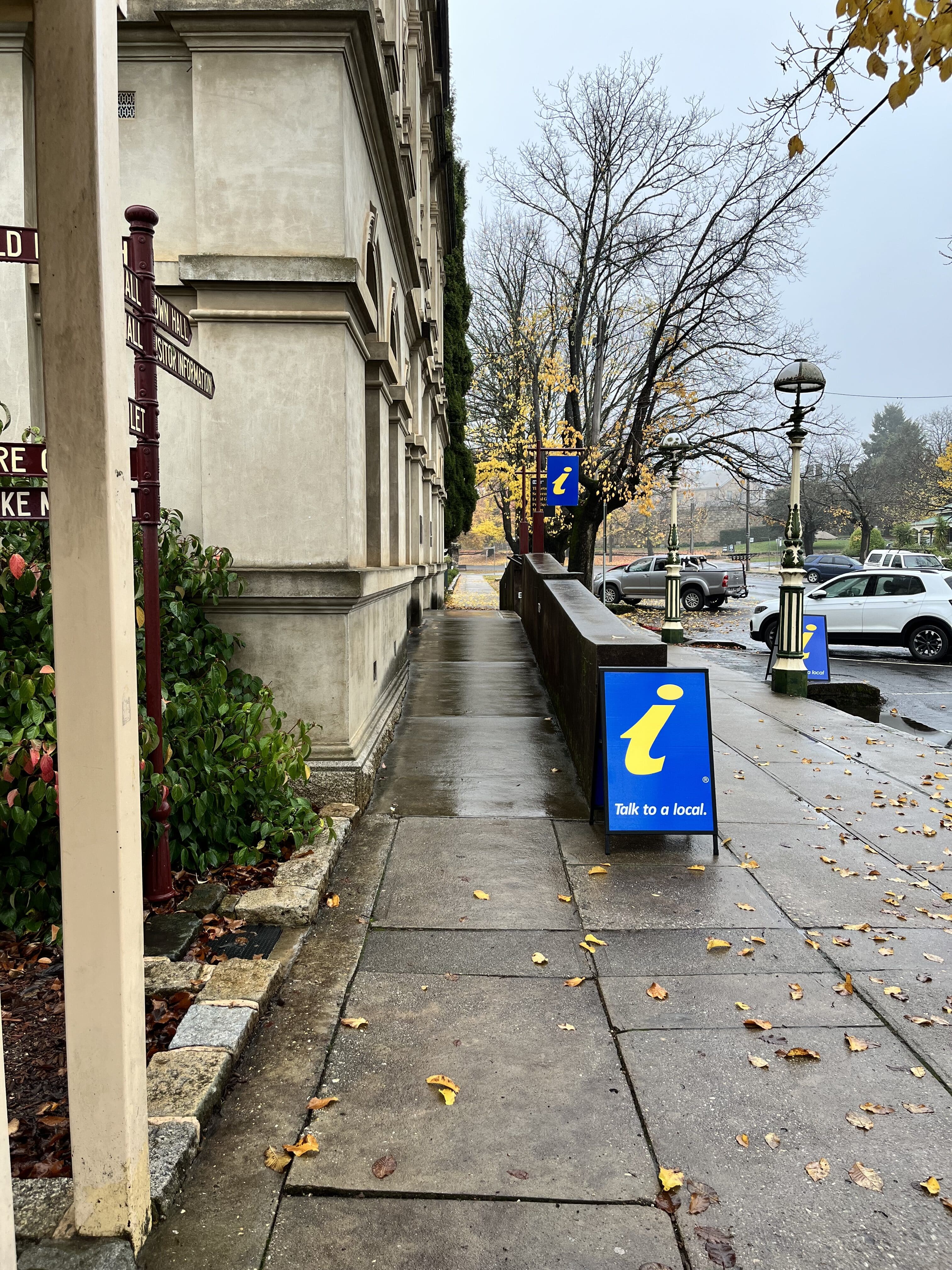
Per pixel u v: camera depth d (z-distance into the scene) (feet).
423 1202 7.82
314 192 18.10
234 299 18.16
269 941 12.64
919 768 24.31
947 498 202.08
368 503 25.41
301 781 18.11
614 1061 9.99
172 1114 8.46
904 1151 8.54
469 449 112.27
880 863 16.56
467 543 413.59
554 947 12.86
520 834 17.76
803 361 36.14
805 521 239.30
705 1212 7.70
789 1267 7.13
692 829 16.90
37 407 17.29
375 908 14.15
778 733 29.25
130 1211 6.87
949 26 11.32
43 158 6.29
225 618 18.20
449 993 11.50
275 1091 9.36
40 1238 6.82
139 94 18.74
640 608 107.86
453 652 44.78
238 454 18.37
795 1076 9.73
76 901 6.66
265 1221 7.55
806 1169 8.24
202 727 14.98
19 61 16.34
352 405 19.38
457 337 103.24
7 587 13.69
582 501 96.48
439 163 63.36
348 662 18.48
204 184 18.10
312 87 17.97
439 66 57.52
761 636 59.36
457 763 23.03
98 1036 6.71
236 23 17.70
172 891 13.50
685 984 11.77
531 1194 7.90
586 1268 7.09
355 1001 11.26
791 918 13.96
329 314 18.04
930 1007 11.23
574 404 100.17
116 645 6.57
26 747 11.92
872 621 56.80
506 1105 9.18
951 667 53.36
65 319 6.37
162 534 16.56
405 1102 9.21
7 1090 9.06
